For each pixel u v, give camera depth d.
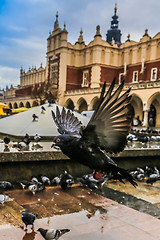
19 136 9.73
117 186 5.87
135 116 44.78
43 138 9.99
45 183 5.34
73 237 3.07
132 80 50.78
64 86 56.91
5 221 3.46
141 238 3.12
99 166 2.45
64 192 4.99
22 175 5.31
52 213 3.85
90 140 2.37
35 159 5.40
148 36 48.06
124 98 2.13
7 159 5.06
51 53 61.69
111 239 3.06
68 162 6.03
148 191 5.63
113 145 2.30
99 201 4.52
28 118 11.59
